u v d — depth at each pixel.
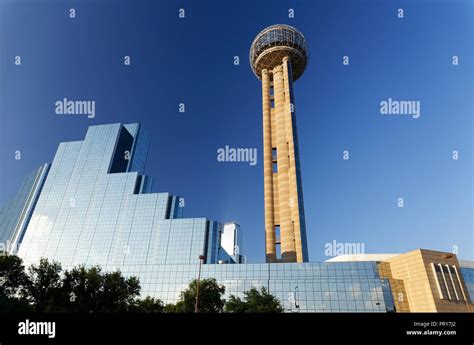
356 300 84.56
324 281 89.44
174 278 106.56
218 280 98.19
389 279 86.06
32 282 53.88
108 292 56.12
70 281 54.97
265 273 95.88
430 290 76.06
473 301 78.25
